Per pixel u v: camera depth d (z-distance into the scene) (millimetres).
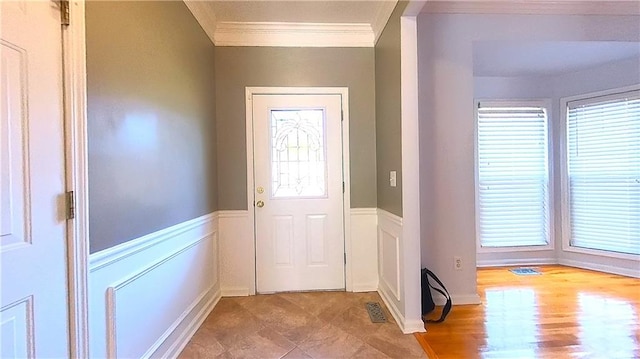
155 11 1683
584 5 2502
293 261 2859
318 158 2871
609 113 3309
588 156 3447
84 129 1163
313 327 2191
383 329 2154
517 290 2838
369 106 2863
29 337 984
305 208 2859
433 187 2549
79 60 1145
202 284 2346
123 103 1398
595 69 3357
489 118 3594
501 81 3600
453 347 1923
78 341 1133
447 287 2562
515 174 3613
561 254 3621
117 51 1359
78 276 1137
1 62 914
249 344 1978
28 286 983
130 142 1446
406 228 2123
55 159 1071
